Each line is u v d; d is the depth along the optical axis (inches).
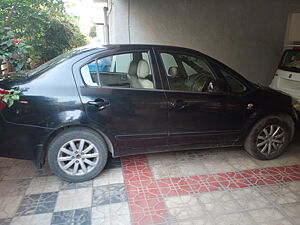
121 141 109.3
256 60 234.8
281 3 224.1
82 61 103.0
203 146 124.7
